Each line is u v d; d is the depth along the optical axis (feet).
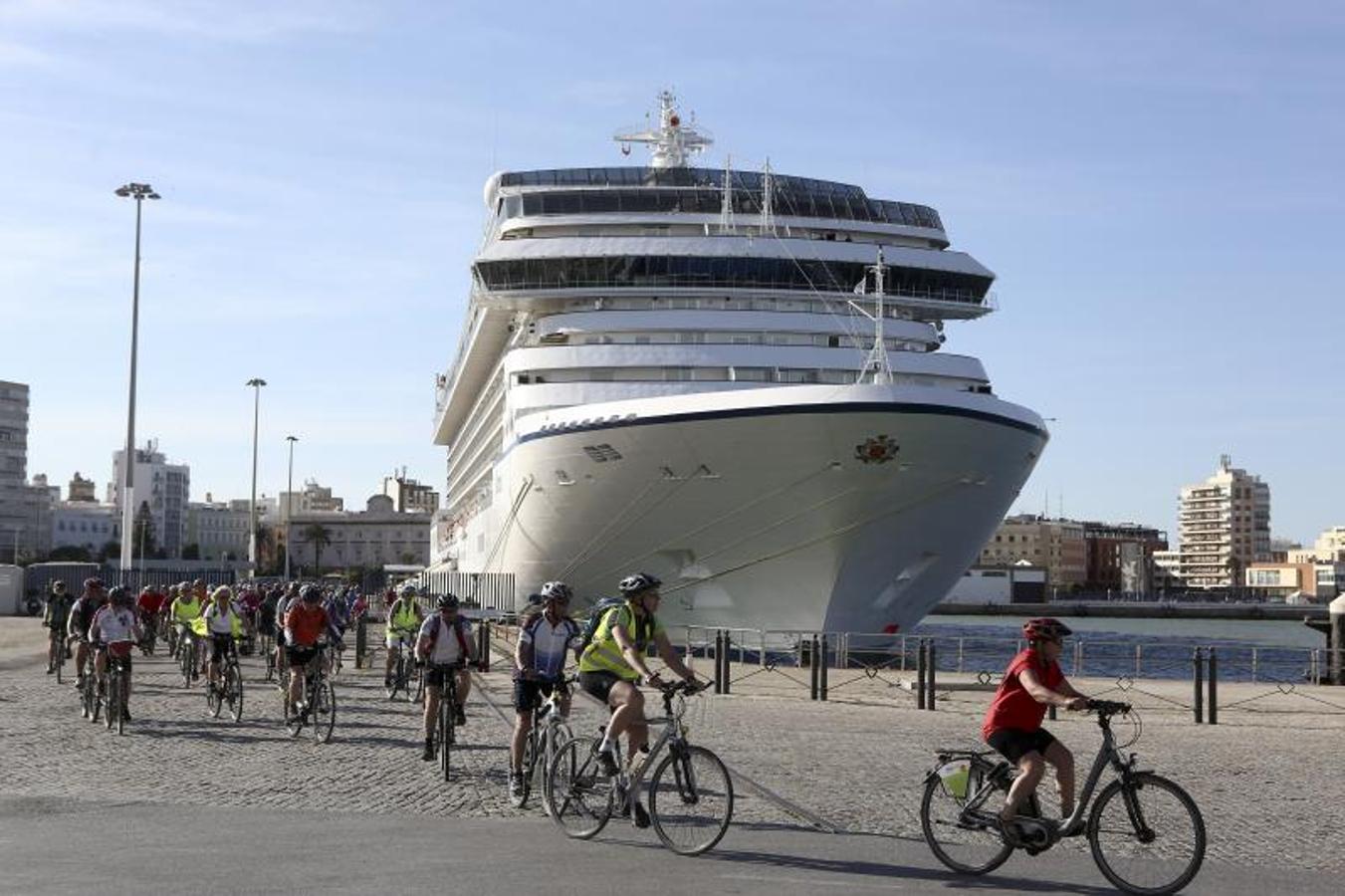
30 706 84.38
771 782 55.21
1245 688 112.98
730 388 143.02
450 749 54.03
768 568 129.49
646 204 159.74
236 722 74.74
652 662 128.16
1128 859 35.73
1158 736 79.51
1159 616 641.40
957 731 77.05
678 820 39.40
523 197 160.15
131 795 48.52
